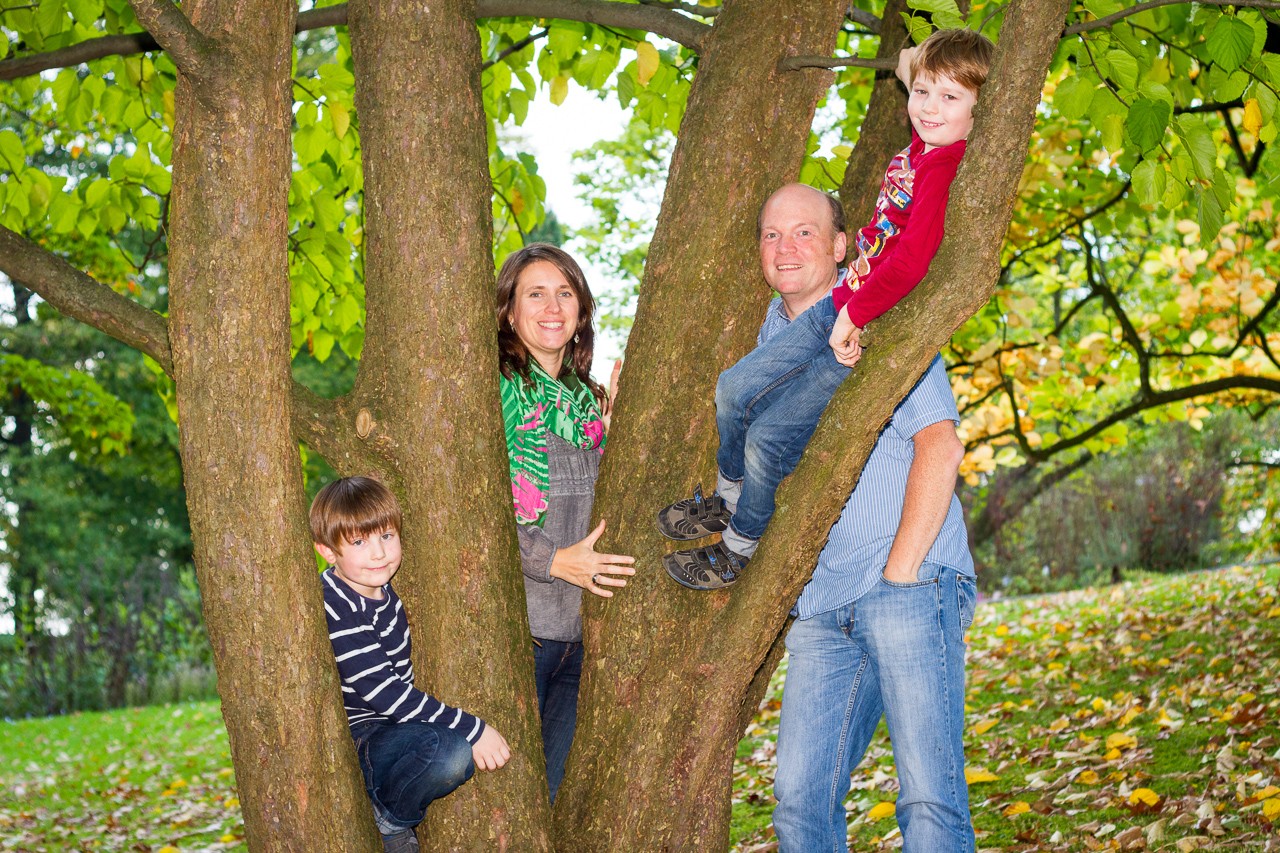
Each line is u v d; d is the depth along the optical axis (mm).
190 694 15898
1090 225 8516
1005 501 15539
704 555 2604
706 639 2529
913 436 2611
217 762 8938
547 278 3068
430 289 2484
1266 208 6992
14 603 19562
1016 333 7609
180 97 2234
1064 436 9922
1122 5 3197
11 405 21641
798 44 2754
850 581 2697
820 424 2258
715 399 2625
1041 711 5793
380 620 2510
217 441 2184
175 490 23141
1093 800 4023
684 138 2807
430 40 2502
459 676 2488
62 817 7148
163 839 6195
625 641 2639
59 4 4359
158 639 16781
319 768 2244
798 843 2730
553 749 3107
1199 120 2951
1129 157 3553
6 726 13555
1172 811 3723
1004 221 2049
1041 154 6637
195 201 2180
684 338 2695
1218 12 3703
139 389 20938
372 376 2551
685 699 2566
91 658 16172
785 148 2760
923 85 2500
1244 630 6664
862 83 6578
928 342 2123
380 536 2465
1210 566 15453
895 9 3398
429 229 2484
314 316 5750
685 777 2547
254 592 2191
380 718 2582
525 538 2768
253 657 2197
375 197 2533
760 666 2734
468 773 2453
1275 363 6992
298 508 2268
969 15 3387
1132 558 16031
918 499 2562
